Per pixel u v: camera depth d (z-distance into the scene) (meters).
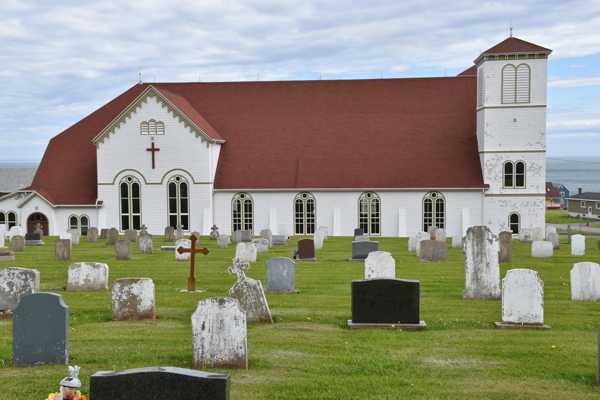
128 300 21.64
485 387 14.71
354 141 64.75
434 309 23.34
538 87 59.28
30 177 107.88
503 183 60.44
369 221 62.03
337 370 15.85
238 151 64.81
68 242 39.12
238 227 62.84
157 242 52.75
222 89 70.12
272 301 25.16
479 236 25.64
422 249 38.97
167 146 61.59
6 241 53.62
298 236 60.56
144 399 11.31
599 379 14.85
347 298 25.83
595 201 131.25
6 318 21.81
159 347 17.70
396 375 15.55
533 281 20.48
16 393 14.11
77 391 11.80
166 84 71.06
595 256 42.44
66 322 16.25
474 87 67.19
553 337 19.11
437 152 62.97
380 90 68.56
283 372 15.69
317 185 61.94
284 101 68.62
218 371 15.76
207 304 15.97
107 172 62.25
